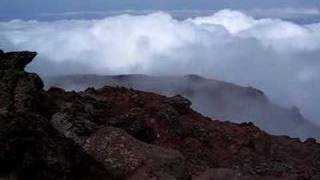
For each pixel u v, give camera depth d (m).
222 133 24.34
